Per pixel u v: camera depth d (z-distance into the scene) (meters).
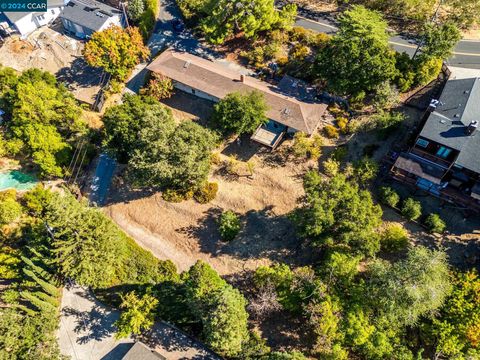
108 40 64.94
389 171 52.41
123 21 78.12
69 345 51.41
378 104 56.19
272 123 59.41
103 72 72.81
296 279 46.94
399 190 52.25
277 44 66.44
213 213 56.78
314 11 72.62
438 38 55.62
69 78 73.88
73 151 64.25
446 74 58.44
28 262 51.78
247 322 49.78
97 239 50.34
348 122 58.25
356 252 47.72
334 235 48.00
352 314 43.31
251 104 56.19
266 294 47.06
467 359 40.09
